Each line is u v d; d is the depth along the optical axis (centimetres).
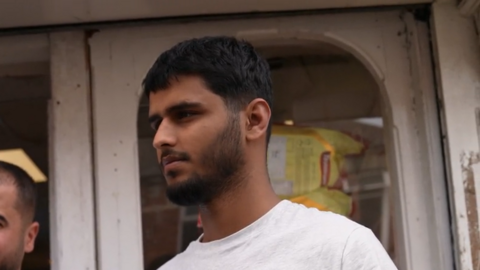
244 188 105
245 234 104
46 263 224
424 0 156
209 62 104
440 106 155
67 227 152
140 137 166
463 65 154
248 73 107
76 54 160
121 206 154
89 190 154
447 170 152
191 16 157
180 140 102
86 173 155
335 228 102
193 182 101
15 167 161
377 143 172
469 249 147
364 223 169
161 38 162
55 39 160
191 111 102
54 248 154
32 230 161
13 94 190
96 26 158
